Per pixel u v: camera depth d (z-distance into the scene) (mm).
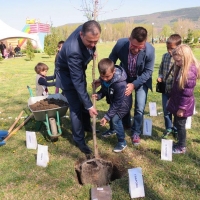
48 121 4184
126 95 3615
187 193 2941
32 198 2953
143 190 2883
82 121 4207
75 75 3258
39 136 4578
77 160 3732
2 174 3408
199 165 3480
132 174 2918
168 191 2982
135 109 4066
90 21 2863
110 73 3158
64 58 3420
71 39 3188
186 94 3307
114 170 3561
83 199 2914
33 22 40031
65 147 4133
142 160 3666
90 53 3289
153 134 4484
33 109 4125
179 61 3211
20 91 8695
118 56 3795
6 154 3943
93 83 3467
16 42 35531
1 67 17500
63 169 3475
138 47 3271
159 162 3570
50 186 3135
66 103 4375
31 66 17859
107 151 3980
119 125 3807
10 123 5336
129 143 4184
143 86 3922
